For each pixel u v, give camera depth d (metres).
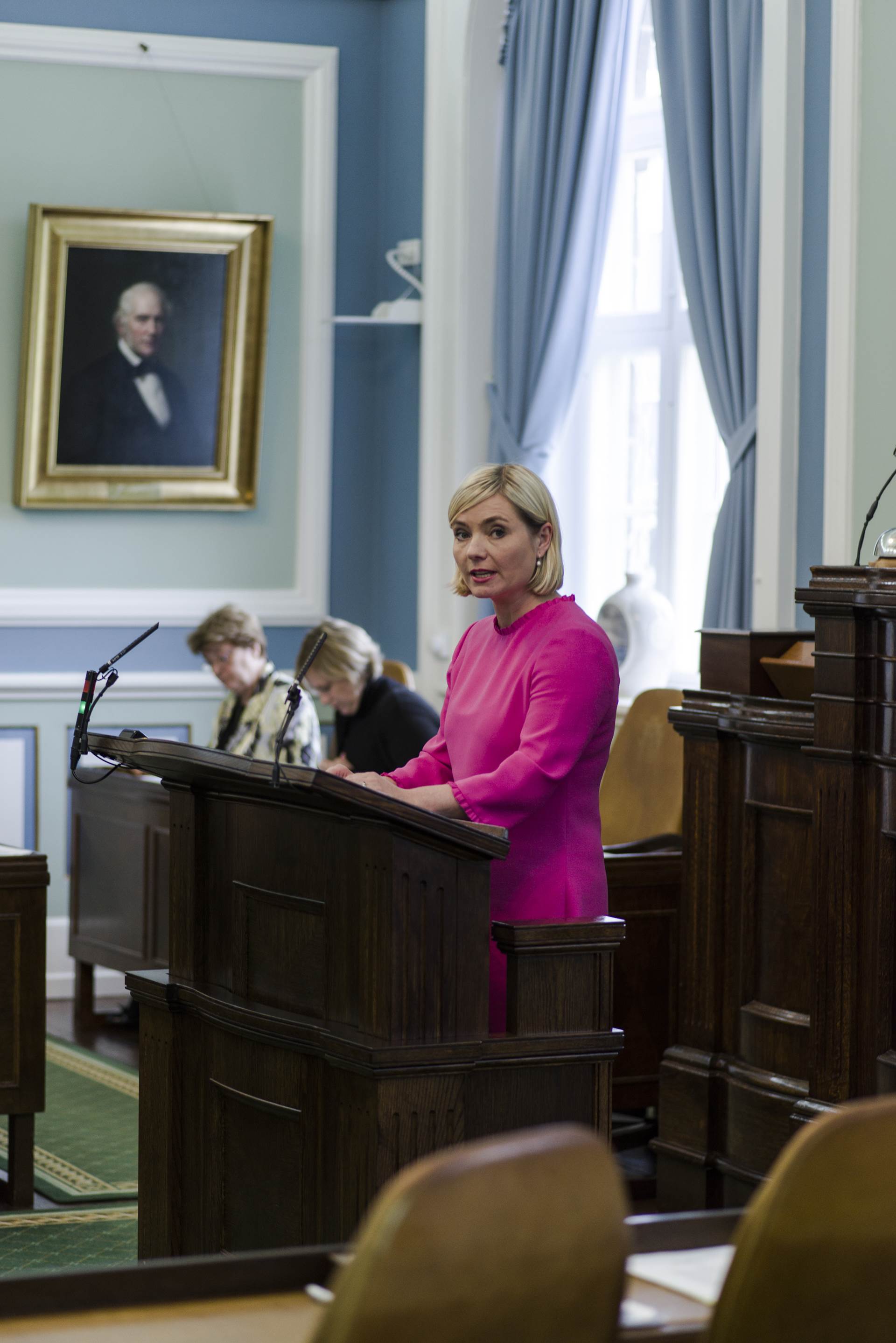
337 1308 1.12
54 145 6.78
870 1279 1.31
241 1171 2.74
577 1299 1.22
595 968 2.63
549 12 6.08
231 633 5.55
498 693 2.87
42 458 6.77
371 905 2.45
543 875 2.80
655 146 6.19
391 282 7.16
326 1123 2.54
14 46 6.68
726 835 3.99
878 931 3.39
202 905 2.91
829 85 4.61
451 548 6.84
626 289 6.34
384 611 7.26
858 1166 1.28
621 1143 4.74
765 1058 3.85
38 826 6.87
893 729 3.35
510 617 2.91
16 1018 4.21
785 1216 1.27
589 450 6.48
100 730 6.92
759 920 3.91
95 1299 1.45
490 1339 1.18
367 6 7.14
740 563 4.95
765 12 4.78
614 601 5.82
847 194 4.49
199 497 6.98
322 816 2.56
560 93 6.05
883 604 3.31
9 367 6.76
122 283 6.78
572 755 2.73
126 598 6.93
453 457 6.77
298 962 2.65
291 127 7.07
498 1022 2.75
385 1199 1.13
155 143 6.91
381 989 2.44
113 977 6.91
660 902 4.54
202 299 6.88
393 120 7.12
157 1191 2.94
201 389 6.93
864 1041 3.44
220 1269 1.49
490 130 6.67
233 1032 2.72
